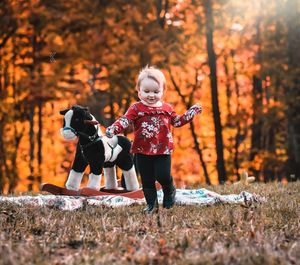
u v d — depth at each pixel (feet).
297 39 73.05
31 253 15.07
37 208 23.85
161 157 24.79
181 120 25.13
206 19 72.38
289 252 15.06
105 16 72.02
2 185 75.20
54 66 72.13
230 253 14.52
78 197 28.68
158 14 74.95
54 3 73.61
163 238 17.52
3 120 74.08
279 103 73.82
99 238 17.62
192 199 27.63
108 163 31.73
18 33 74.23
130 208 25.73
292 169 73.41
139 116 24.75
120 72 71.00
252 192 32.60
